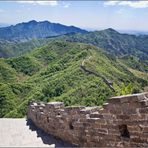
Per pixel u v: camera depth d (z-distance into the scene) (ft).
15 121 61.21
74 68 357.41
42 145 42.60
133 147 35.50
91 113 40.47
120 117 36.65
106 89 274.77
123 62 628.69
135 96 35.12
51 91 307.37
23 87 355.36
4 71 506.48
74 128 42.68
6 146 42.09
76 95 263.90
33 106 58.65
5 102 309.01
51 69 443.32
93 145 39.91
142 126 34.73
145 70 645.51
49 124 49.19
